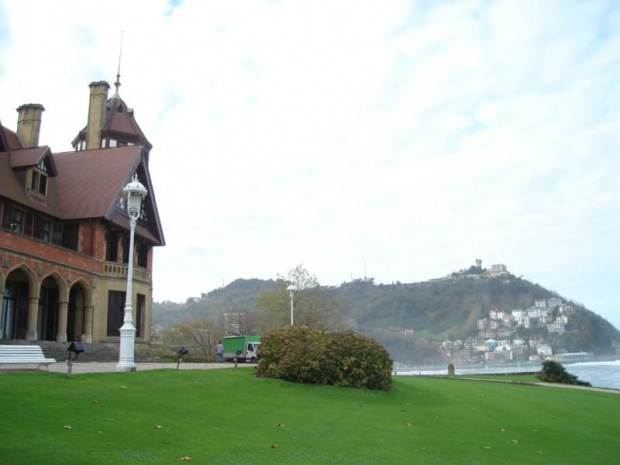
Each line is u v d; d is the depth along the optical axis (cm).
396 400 1994
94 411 1157
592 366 15050
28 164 3362
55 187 3881
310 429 1296
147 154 5131
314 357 2097
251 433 1177
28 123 4206
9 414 1036
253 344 4391
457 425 1606
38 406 1120
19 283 3334
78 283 3512
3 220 3117
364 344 2186
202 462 906
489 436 1492
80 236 3666
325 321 6475
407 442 1277
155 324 13750
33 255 3017
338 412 1592
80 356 3023
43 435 939
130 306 1917
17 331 3291
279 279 6794
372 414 1627
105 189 3831
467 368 14125
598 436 1688
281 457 1000
